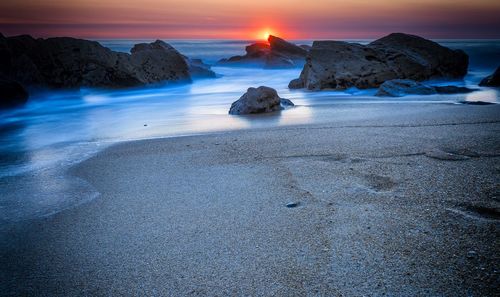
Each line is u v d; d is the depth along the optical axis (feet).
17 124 40.14
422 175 17.61
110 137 31.78
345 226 13.32
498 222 12.98
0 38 53.83
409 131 26.73
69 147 28.58
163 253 12.52
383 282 10.27
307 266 11.25
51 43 59.16
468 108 36.50
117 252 12.79
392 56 60.80
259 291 10.36
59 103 53.78
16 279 11.70
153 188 18.33
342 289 10.16
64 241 13.79
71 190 18.84
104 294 10.75
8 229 14.99
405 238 12.26
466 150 21.27
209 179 19.03
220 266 11.59
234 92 64.39
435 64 63.00
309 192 16.47
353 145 23.52
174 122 37.47
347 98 49.70
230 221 14.37
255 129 31.17
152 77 67.62
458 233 12.37
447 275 10.33
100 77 60.70
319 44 62.75
